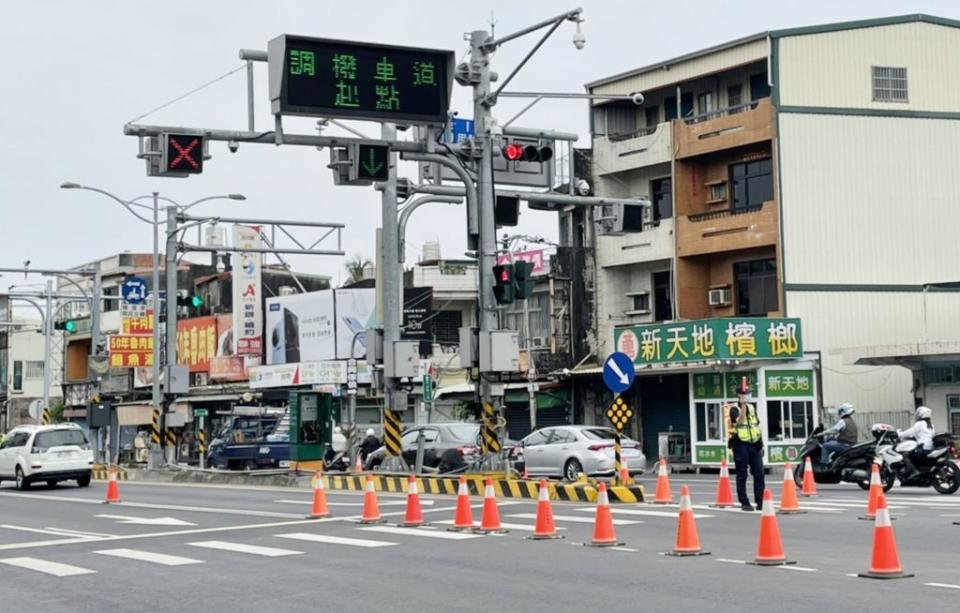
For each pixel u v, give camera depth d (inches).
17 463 1290.6
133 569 561.3
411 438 1307.8
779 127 1594.5
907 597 408.8
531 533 662.5
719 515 741.3
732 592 429.4
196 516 855.7
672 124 1715.1
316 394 1359.5
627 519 727.7
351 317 2106.3
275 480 1233.4
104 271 2805.1
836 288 1592.0
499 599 434.9
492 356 940.0
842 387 1557.6
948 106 1660.9
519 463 1247.5
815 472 986.7
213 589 487.2
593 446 1165.1
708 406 1551.4
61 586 513.7
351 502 929.5
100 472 1636.3
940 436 908.6
